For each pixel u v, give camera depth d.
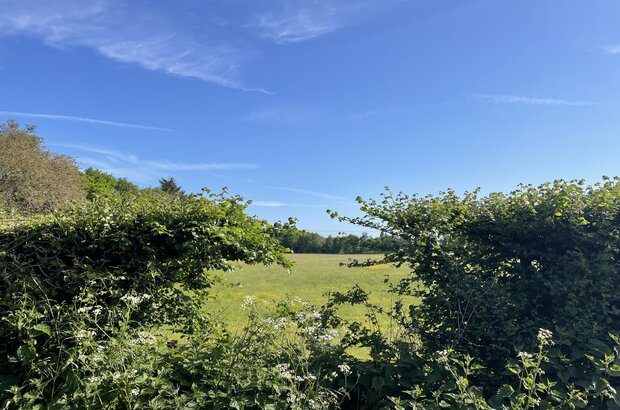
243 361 3.73
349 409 3.81
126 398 3.18
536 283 4.09
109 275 4.22
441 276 4.25
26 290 3.97
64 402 3.28
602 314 3.75
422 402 3.23
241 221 4.88
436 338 4.10
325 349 4.01
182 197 4.95
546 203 4.14
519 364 3.61
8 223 4.41
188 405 3.21
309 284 15.51
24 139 30.55
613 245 3.90
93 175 56.03
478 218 4.43
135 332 3.91
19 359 3.64
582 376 3.42
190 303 4.83
